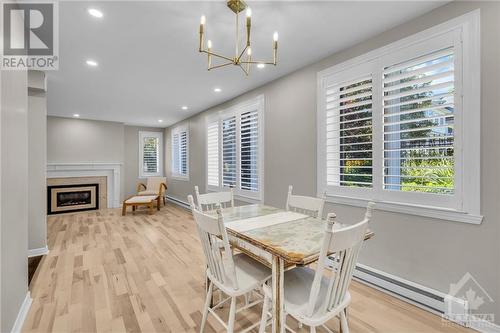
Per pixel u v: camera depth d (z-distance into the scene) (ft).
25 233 6.42
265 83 11.58
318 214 6.63
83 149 19.92
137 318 6.03
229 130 14.44
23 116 6.33
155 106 16.10
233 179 14.06
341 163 8.54
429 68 6.22
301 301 4.28
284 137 10.64
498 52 5.23
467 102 5.62
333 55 8.60
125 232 13.56
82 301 6.74
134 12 6.16
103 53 8.43
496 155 5.28
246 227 5.32
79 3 5.79
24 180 6.36
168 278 8.13
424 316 6.10
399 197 6.91
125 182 23.52
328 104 8.84
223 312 6.26
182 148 21.06
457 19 5.75
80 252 10.48
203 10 6.13
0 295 4.61
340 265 3.85
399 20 6.63
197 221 4.88
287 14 6.29
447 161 6.06
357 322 5.89
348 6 6.00
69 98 14.02
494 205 5.31
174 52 8.39
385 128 7.30
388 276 7.11
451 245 5.95
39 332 5.49
